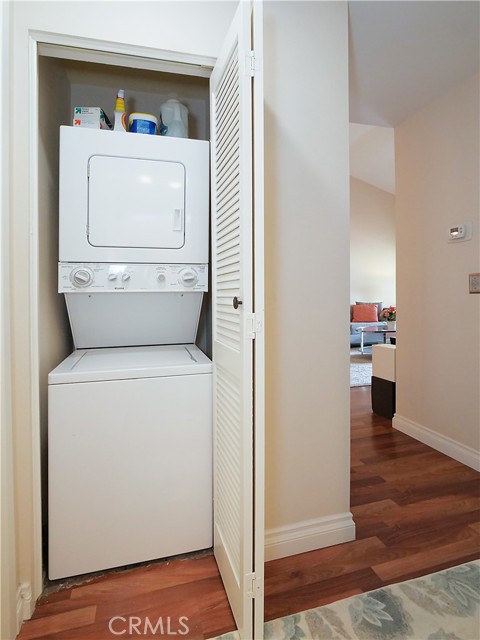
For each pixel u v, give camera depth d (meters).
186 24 1.43
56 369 1.39
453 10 1.68
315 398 1.57
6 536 1.14
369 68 2.14
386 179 6.95
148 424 1.43
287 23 1.48
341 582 1.39
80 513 1.36
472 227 2.30
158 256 1.55
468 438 2.35
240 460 1.12
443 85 2.36
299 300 1.53
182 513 1.49
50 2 1.28
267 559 1.51
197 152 1.58
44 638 1.16
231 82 1.19
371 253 7.62
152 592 1.34
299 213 1.52
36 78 1.29
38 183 1.35
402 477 2.19
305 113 1.51
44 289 1.46
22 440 1.26
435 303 2.60
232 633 1.18
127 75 1.96
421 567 1.46
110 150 1.48
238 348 1.15
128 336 1.81
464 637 1.16
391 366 3.14
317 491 1.59
